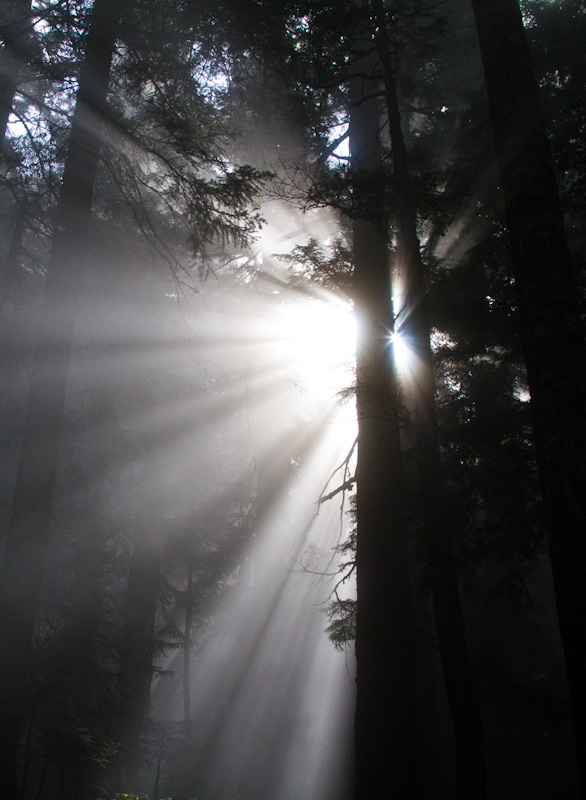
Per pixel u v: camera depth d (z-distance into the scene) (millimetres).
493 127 6852
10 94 9219
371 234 11531
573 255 11602
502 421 11609
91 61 8922
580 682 4742
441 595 6508
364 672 9953
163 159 9016
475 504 11812
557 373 5547
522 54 6922
